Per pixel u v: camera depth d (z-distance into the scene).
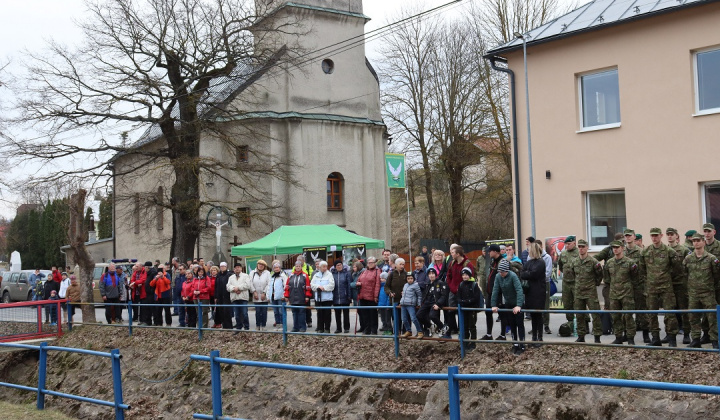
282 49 33.72
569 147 19.66
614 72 18.98
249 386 16.06
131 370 18.98
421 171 43.12
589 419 10.85
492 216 47.50
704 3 16.91
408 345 14.75
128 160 41.44
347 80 38.41
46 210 66.94
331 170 37.19
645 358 11.38
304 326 17.91
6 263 73.56
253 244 27.61
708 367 10.52
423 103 42.09
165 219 42.84
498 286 13.22
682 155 17.58
